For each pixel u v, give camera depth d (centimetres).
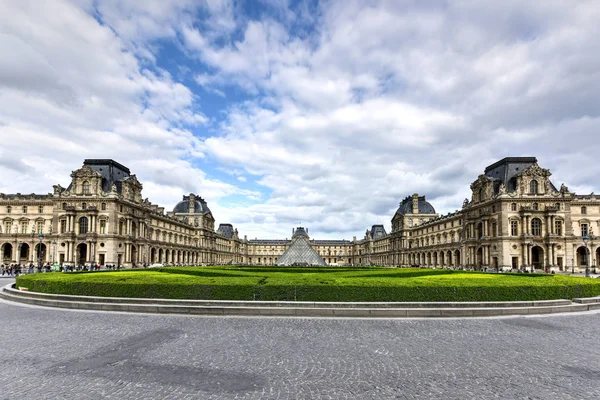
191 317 2317
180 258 16188
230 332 1903
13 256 11631
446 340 1775
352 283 2706
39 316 2350
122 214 11250
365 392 1132
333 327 2047
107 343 1672
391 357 1489
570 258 9831
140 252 12175
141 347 1608
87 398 1068
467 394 1123
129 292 2725
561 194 10006
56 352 1527
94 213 10606
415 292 2614
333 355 1509
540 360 1469
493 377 1272
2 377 1238
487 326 2111
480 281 2939
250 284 2631
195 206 19775
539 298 2756
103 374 1269
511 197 9975
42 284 3080
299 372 1302
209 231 19988
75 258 10575
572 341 1778
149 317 2312
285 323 2144
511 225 10012
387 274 4278
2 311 2550
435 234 14850
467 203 12138
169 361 1414
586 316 2461
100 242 10606
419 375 1285
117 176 11844
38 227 11775
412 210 18400
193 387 1157
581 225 10700
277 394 1108
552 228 9788
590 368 1377
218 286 2638
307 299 2598
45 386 1158
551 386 1196
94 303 2606
